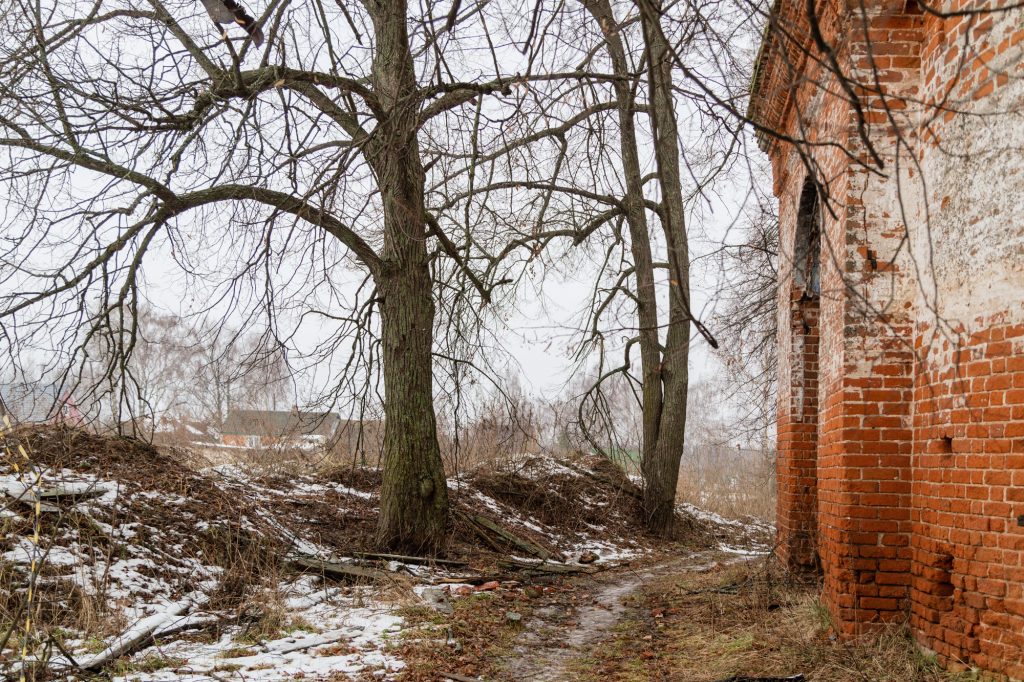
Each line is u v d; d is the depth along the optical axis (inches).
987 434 209.0
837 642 256.1
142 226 366.9
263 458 627.8
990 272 210.2
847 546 257.1
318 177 240.2
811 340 378.6
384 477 482.9
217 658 276.7
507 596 418.3
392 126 281.1
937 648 228.5
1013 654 197.8
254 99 256.7
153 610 316.2
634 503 797.2
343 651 296.0
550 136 268.5
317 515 521.7
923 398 244.2
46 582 300.4
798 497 373.7
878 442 256.5
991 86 210.4
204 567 374.6
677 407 749.3
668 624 355.9
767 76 356.2
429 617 350.6
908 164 258.5
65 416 437.4
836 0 262.1
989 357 209.8
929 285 243.0
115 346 414.3
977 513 211.5
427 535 478.6
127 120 306.0
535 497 731.4
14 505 342.6
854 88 258.7
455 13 193.8
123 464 439.5
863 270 259.8
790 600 336.2
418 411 483.8
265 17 250.8
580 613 402.0
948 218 230.8
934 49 243.9
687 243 662.5
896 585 252.8
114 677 247.3
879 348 258.4
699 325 130.6
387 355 485.7
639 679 271.3
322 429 679.7
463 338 528.4
